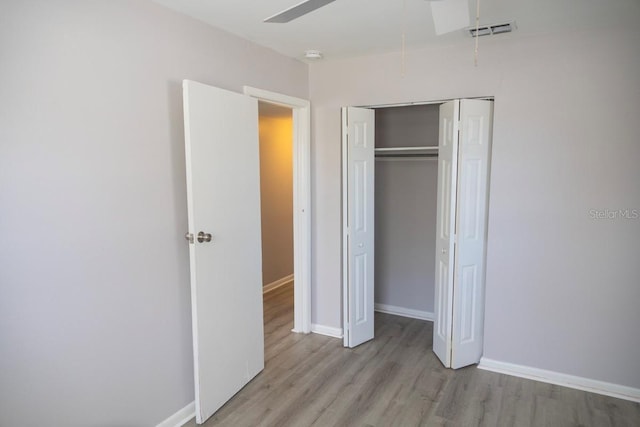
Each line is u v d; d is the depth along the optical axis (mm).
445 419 2400
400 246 4113
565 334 2742
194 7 2178
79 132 1780
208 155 2314
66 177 1740
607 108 2504
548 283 2752
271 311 4273
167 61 2186
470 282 2938
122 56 1946
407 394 2666
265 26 2498
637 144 2455
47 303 1704
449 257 2896
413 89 3076
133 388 2105
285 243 5340
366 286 3432
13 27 1534
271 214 5035
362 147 3252
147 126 2092
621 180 2510
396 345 3426
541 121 2672
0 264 1549
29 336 1651
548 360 2809
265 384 2797
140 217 2080
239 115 2592
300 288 3639
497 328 2934
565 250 2686
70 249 1774
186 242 2363
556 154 2650
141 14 2031
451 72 2926
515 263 2828
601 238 2590
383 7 2182
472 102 2760
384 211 4145
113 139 1925
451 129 2816
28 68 1589
